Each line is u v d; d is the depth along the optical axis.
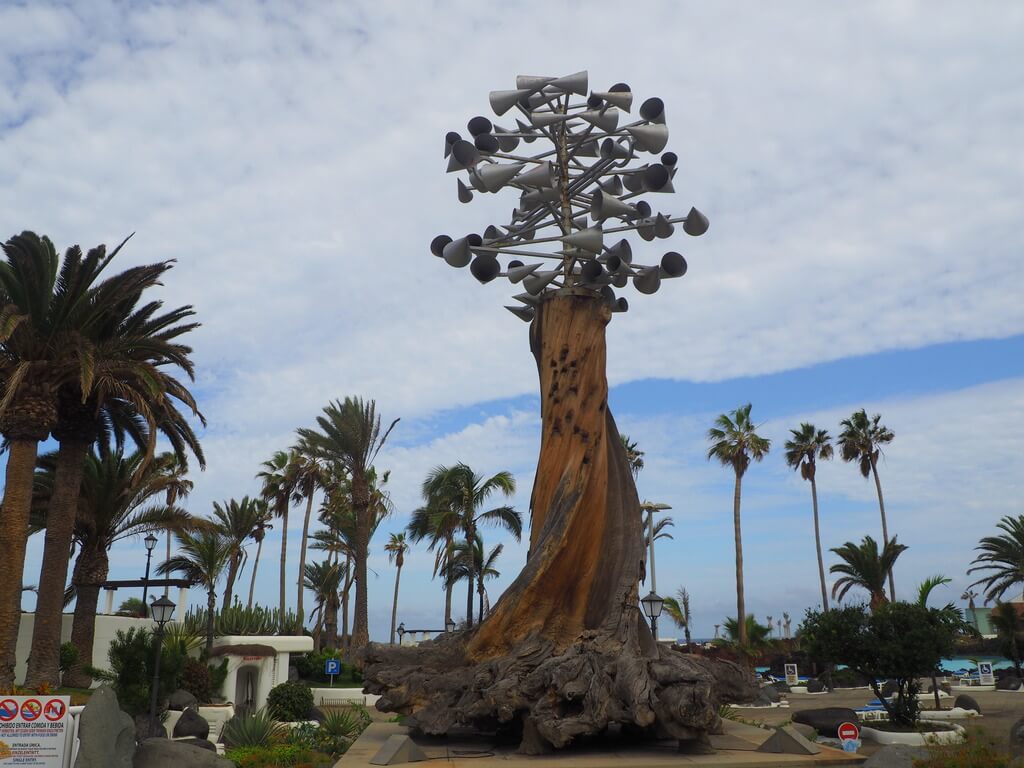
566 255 14.99
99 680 26.53
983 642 58.56
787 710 31.44
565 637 13.38
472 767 10.37
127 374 22.52
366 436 37.03
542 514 14.26
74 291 21.72
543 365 15.01
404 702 13.10
